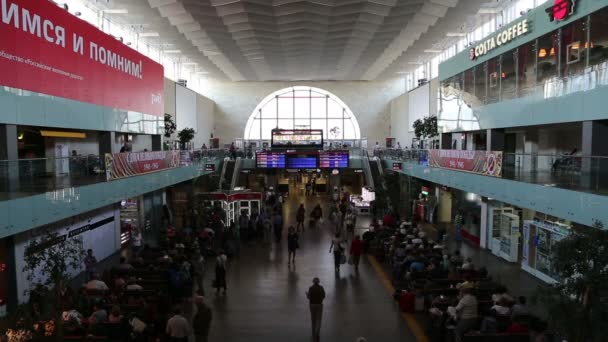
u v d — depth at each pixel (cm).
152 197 2605
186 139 3356
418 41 3111
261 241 2248
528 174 1403
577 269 649
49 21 1495
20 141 1733
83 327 973
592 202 1069
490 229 1967
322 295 1055
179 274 1304
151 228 2561
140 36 2923
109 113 1981
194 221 2300
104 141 1991
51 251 1025
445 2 2144
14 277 1228
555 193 1234
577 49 1370
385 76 4697
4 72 1260
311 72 4381
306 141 3719
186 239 1812
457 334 966
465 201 2323
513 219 1747
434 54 3606
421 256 1437
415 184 2883
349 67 4109
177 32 2778
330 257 1917
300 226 2689
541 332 820
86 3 2203
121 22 2597
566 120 1428
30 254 1004
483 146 2336
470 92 2217
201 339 959
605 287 617
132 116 2272
